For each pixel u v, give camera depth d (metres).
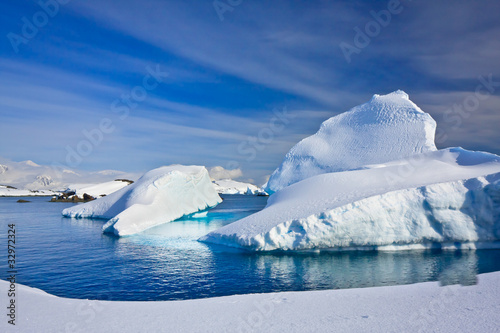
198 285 10.48
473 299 6.04
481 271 11.59
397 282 10.45
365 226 15.27
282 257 14.44
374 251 15.46
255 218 18.08
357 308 5.90
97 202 35.56
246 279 11.09
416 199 15.59
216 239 17.58
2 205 61.56
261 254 15.05
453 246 15.62
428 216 15.50
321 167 45.59
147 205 27.77
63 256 15.20
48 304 6.59
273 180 50.50
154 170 35.94
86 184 83.81
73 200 68.62
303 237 15.05
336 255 14.74
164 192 30.94
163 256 14.97
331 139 50.06
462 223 15.34
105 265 13.30
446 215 15.36
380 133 44.88
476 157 22.16
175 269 12.55
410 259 13.73
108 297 9.37
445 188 15.69
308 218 15.23
